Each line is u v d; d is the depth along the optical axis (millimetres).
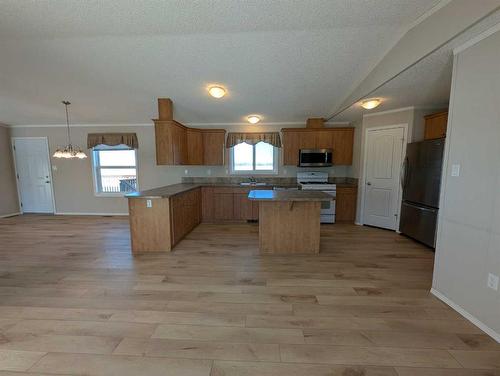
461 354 1552
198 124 5574
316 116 5066
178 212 3775
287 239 3316
